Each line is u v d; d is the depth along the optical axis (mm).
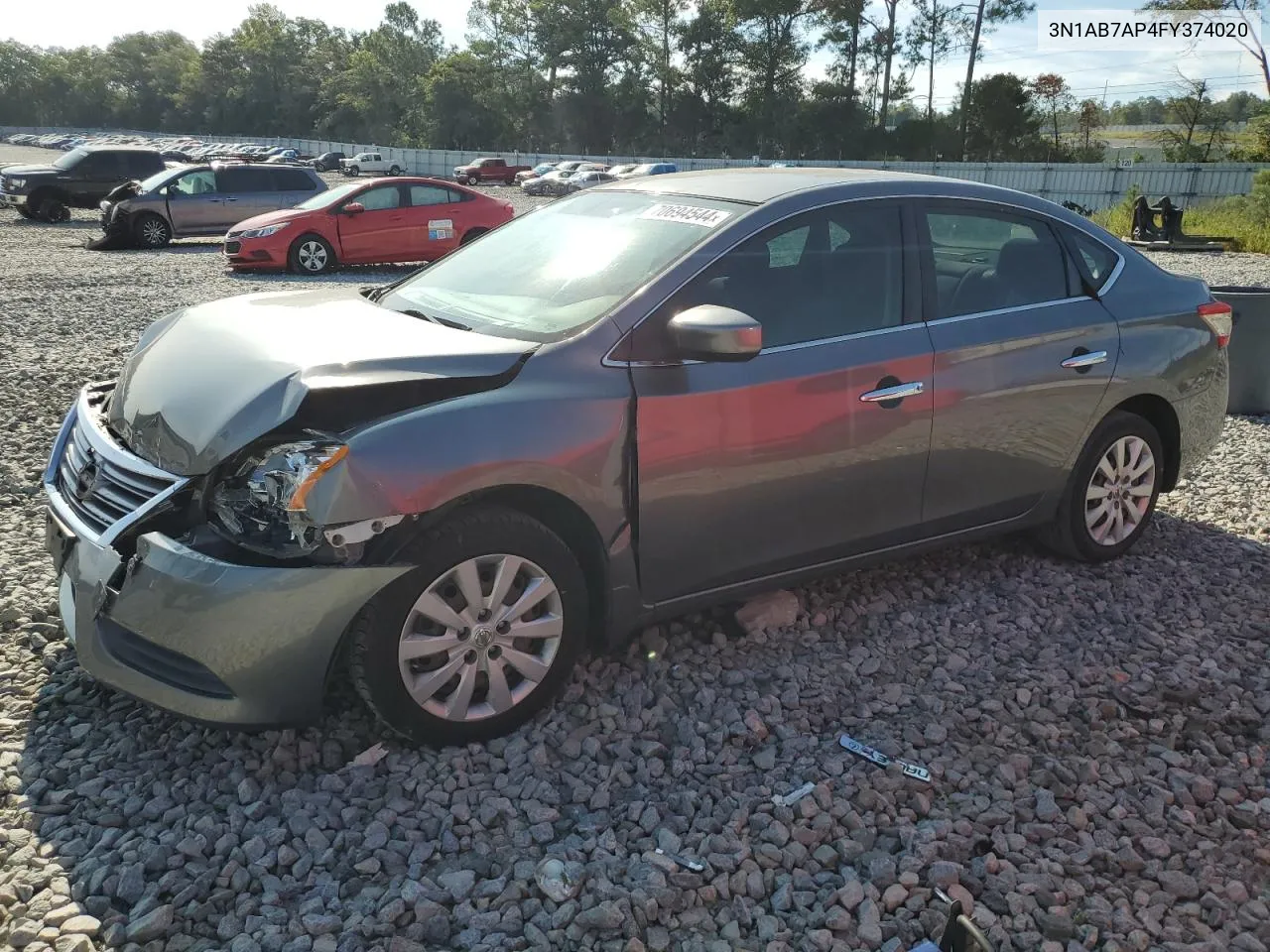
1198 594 4328
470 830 2711
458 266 4039
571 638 3133
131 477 2932
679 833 2719
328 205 16094
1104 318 4258
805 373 3406
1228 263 19766
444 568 2834
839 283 3600
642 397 3123
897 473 3707
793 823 2766
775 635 3820
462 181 58406
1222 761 3117
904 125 72375
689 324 3031
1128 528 4590
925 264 3805
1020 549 4715
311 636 2688
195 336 3275
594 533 3109
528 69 93938
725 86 82625
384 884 2514
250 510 2756
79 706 3234
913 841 2689
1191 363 4543
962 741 3189
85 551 2869
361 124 106750
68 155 25141
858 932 2377
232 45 124062
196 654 2688
